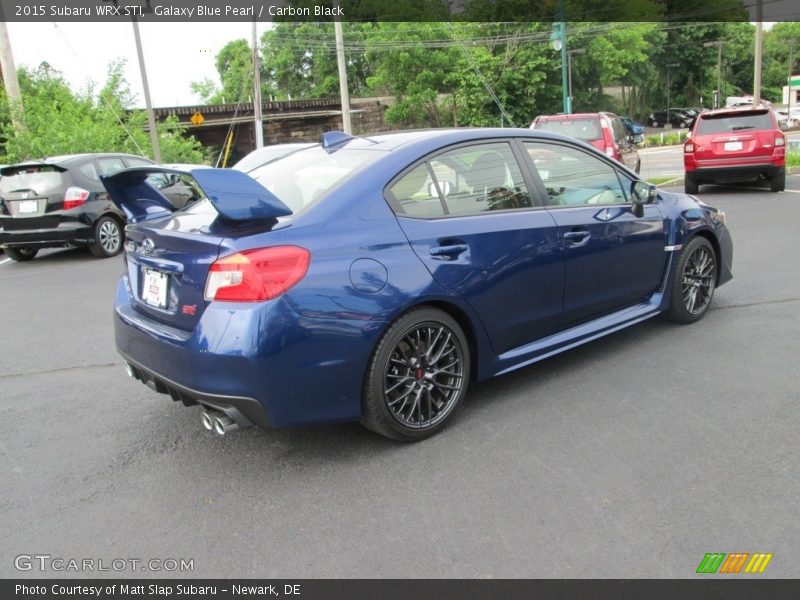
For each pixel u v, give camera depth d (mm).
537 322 3928
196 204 3789
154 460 3377
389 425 3266
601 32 44188
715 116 13047
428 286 3295
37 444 3613
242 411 2898
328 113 41156
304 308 2916
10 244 9773
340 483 3059
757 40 25250
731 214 10508
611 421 3537
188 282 3031
